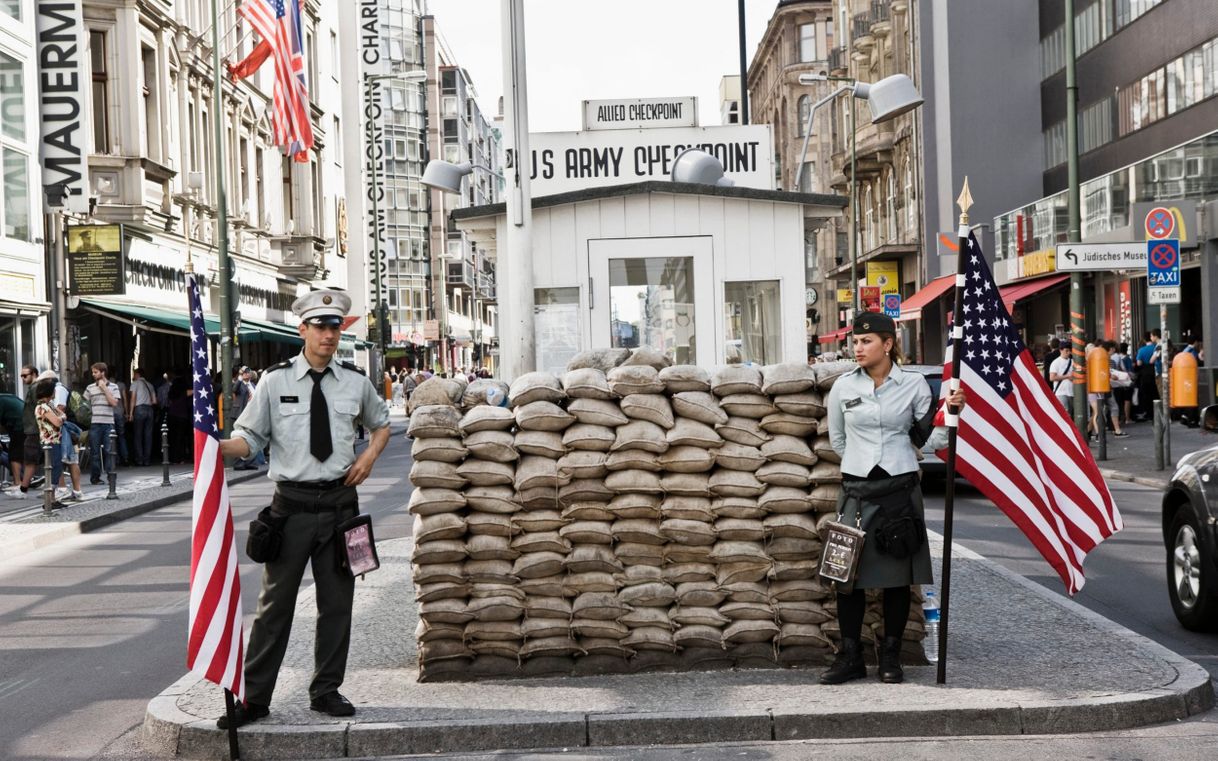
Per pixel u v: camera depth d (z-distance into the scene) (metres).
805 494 7.31
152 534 16.59
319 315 6.53
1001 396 7.20
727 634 7.29
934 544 12.41
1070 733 6.19
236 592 6.22
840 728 6.20
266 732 6.18
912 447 6.97
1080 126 42.88
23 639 9.71
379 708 6.59
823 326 78.19
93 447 23.62
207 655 6.03
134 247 30.36
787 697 6.57
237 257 40.22
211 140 37.75
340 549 6.48
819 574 6.82
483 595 7.21
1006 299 37.34
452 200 98.56
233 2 37.88
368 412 6.73
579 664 7.29
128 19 29.55
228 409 27.61
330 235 54.91
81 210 27.22
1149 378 29.95
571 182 12.88
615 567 7.29
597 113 12.91
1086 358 25.62
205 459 6.23
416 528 7.22
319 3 52.75
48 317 27.02
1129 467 19.92
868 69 61.94
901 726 6.20
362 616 9.35
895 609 6.90
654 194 10.92
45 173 27.14
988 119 48.12
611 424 7.35
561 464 7.26
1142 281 32.62
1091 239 31.62
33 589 12.30
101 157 28.77
